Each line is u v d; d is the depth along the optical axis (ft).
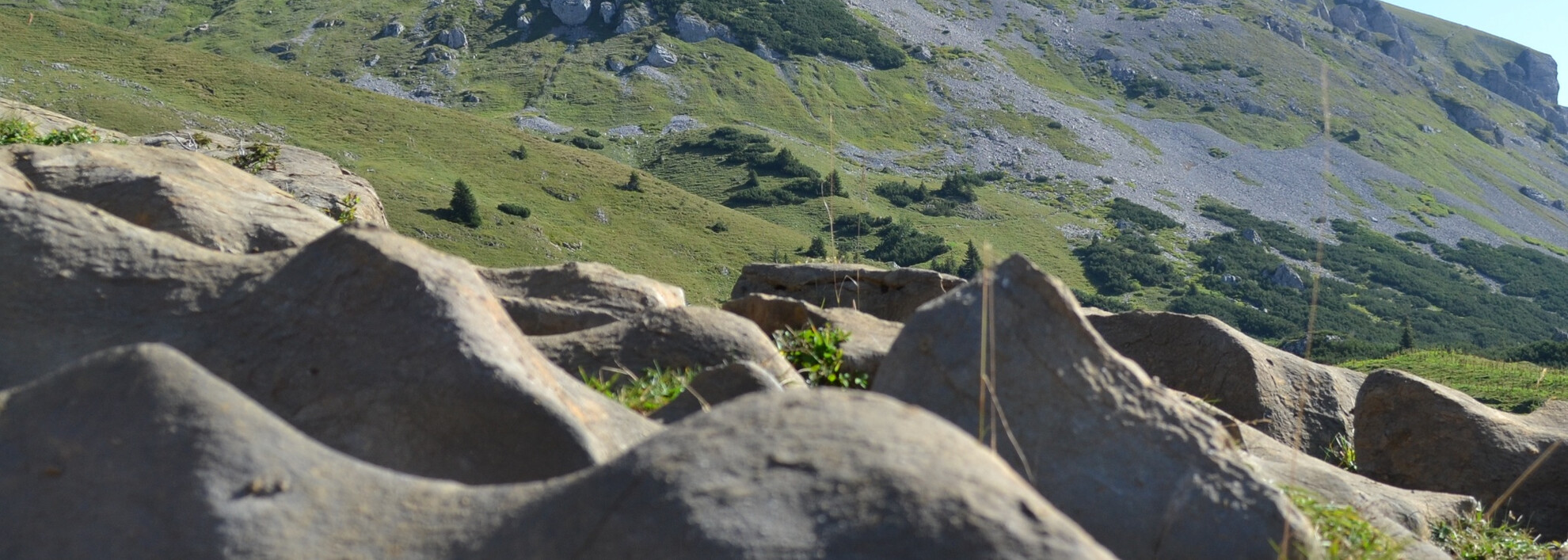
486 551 7.47
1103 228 372.38
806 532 6.86
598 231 257.14
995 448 11.22
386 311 11.27
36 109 39.06
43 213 12.58
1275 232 395.14
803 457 7.32
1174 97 546.67
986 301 11.82
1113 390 11.49
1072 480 11.08
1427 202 471.62
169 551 7.41
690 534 6.92
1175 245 369.50
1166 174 448.65
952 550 6.64
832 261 32.65
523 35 493.36
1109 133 483.92
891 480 7.04
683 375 16.98
